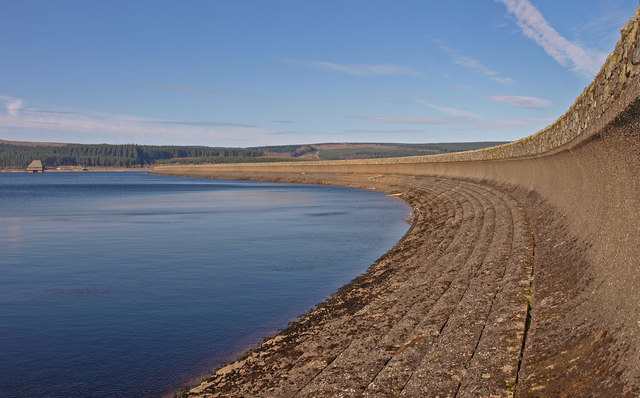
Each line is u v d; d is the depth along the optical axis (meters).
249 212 49.41
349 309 13.99
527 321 9.08
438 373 7.91
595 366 6.24
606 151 8.44
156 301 17.73
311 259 24.31
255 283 19.88
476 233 19.19
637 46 6.20
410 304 12.24
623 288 6.73
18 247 30.27
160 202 65.88
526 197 21.88
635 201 6.95
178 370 11.63
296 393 8.77
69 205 63.09
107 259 26.05
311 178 109.75
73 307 17.23
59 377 11.55
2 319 15.92
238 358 11.97
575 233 10.88
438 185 50.50
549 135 15.96
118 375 11.56
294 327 13.59
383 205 51.22
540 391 6.60
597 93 8.80
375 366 8.87
